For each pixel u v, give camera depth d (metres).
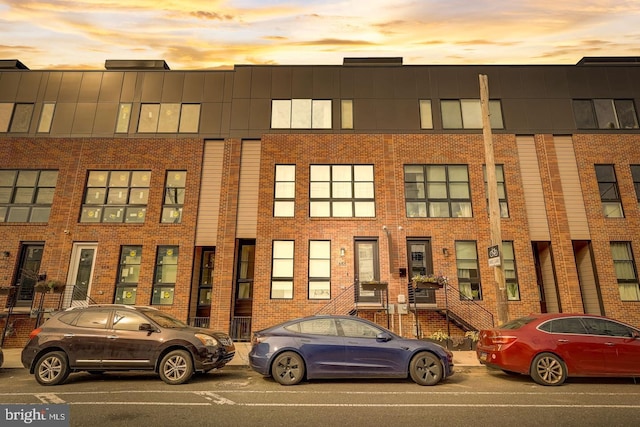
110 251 14.73
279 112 16.39
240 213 15.22
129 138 16.08
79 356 7.49
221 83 16.80
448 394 6.58
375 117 16.22
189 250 14.75
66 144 15.98
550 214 14.98
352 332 7.79
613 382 7.66
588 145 15.71
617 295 13.95
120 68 17.70
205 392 6.69
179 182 15.72
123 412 5.37
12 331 13.65
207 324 14.62
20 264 14.64
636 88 16.47
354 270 14.40
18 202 15.34
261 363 7.50
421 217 14.99
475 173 15.50
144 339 7.64
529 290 14.06
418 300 14.03
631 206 14.95
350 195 15.38
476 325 13.75
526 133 15.89
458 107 16.39
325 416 5.21
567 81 16.53
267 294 14.16
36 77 16.86
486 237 14.69
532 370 7.42
